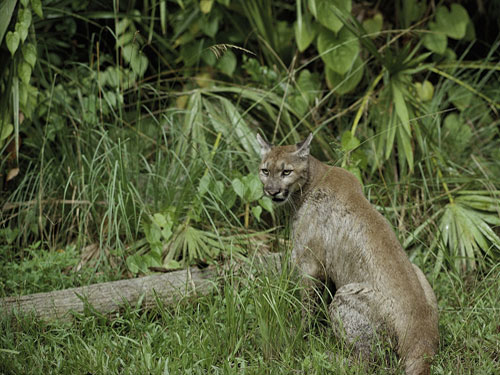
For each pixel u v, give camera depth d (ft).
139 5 34.65
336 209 20.57
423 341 18.10
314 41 33.81
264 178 21.89
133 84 31.86
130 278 24.22
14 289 22.63
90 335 20.06
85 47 34.04
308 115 30.50
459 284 24.27
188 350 18.84
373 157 29.84
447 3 35.58
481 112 33.55
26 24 25.89
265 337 19.08
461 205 26.89
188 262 23.29
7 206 27.35
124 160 27.35
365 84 33.65
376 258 19.17
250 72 31.89
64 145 28.30
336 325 19.25
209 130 28.37
